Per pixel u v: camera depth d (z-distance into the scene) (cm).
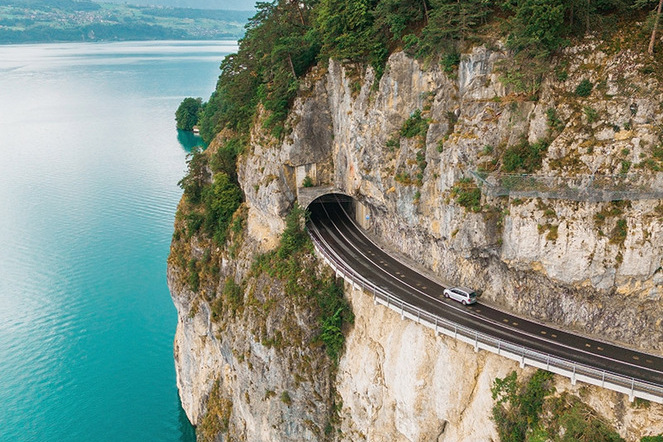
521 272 5747
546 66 5541
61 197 15888
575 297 5444
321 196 8869
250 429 7762
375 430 6475
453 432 5688
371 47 6956
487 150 5794
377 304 6462
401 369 6066
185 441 8625
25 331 10419
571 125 5428
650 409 4566
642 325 5141
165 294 11500
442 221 6228
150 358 9956
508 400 5212
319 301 7081
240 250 8506
